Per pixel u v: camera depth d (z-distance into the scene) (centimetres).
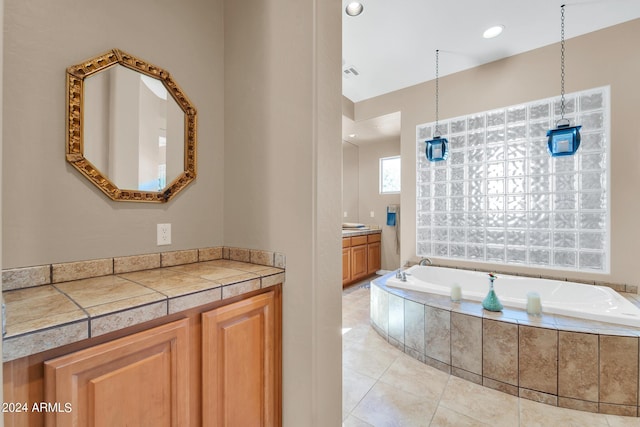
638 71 222
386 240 484
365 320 288
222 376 99
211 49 146
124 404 76
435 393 172
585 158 243
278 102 124
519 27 232
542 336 165
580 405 157
